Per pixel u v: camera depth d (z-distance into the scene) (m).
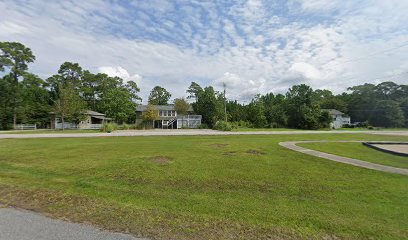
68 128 47.00
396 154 12.31
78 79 60.91
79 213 4.21
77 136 22.95
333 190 6.07
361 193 5.83
